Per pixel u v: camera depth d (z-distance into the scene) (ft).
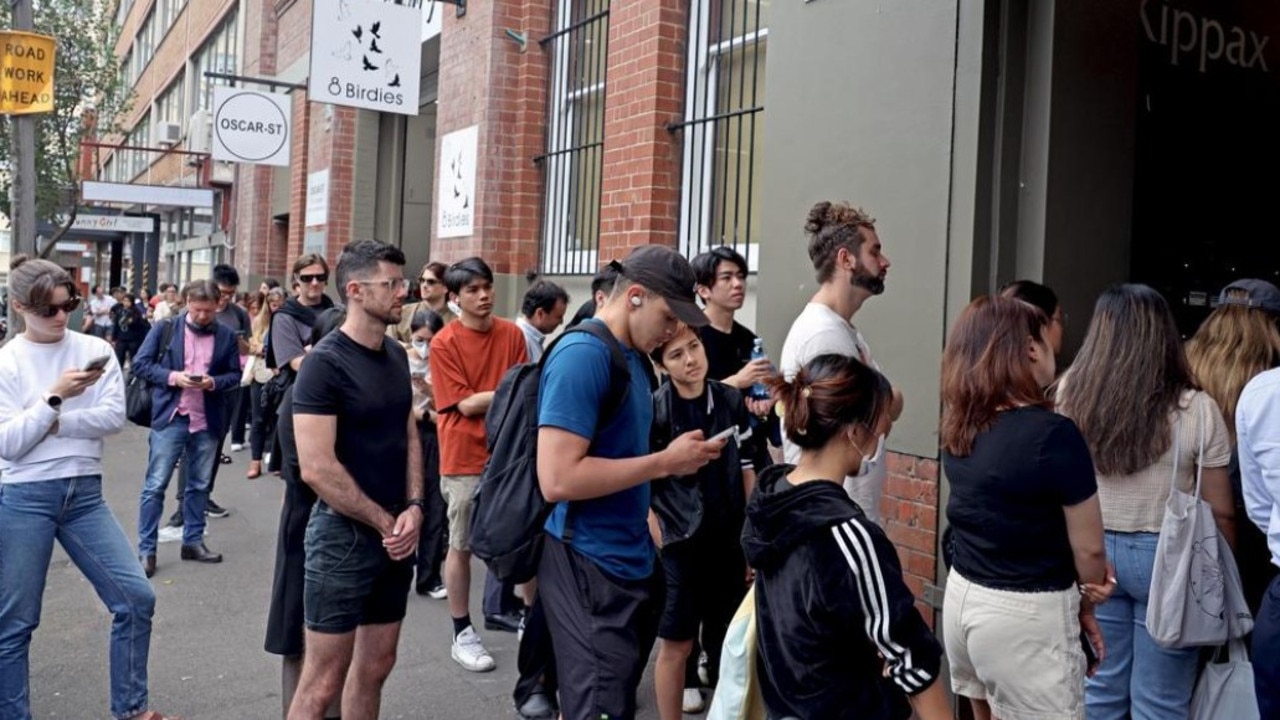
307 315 25.38
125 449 42.29
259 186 59.00
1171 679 11.71
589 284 28.37
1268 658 9.86
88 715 15.80
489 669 17.75
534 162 31.14
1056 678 9.89
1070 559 10.00
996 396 10.14
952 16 15.55
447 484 18.01
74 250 132.46
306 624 12.25
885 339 16.48
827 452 8.98
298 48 52.26
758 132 22.80
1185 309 18.84
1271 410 9.87
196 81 85.20
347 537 12.09
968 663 10.78
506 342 18.78
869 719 8.54
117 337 68.33
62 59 60.95
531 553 10.76
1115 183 16.02
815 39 17.99
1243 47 19.19
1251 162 19.74
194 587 22.50
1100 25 15.72
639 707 16.42
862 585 8.24
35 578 13.73
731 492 13.96
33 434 13.35
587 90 29.01
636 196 25.23
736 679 9.64
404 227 46.70
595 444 10.86
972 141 15.25
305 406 11.88
